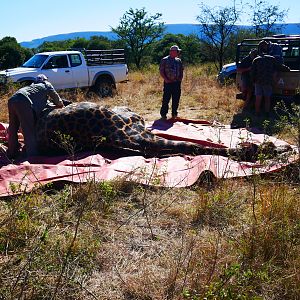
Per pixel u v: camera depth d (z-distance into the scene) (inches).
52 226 188.4
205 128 373.1
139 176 240.2
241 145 281.9
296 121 283.0
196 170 249.8
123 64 654.5
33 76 576.1
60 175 248.5
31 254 148.7
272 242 168.7
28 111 295.9
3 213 195.5
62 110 301.9
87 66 621.0
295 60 488.4
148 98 570.6
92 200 211.8
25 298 141.0
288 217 190.4
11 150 305.6
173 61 404.5
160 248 179.8
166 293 149.6
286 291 148.6
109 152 295.9
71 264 157.9
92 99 582.2
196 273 155.3
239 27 1021.2
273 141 312.8
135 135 297.3
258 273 146.3
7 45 1223.5
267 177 241.3
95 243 173.8
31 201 201.6
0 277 147.8
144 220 202.4
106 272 164.4
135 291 151.3
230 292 133.6
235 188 229.1
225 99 518.6
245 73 454.3
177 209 209.0
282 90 433.1
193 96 566.3
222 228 188.1
